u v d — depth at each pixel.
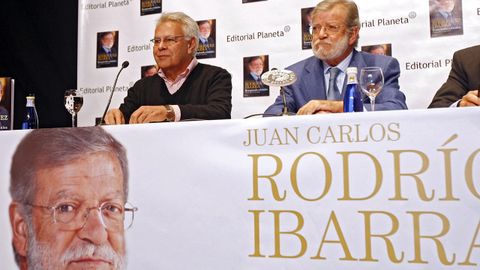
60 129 1.26
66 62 2.79
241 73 2.56
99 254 1.21
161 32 2.70
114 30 2.79
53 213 1.24
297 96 2.47
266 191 1.10
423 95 2.27
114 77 2.77
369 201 1.03
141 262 1.18
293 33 2.49
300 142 1.09
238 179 1.12
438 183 0.99
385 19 2.36
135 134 1.20
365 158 1.04
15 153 1.29
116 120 2.69
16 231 1.27
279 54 2.51
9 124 2.14
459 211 0.98
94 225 1.21
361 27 2.40
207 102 2.60
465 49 2.23
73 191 1.24
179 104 2.65
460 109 0.99
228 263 1.12
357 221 1.04
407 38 2.32
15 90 2.78
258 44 2.54
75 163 1.24
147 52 2.73
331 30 2.43
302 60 2.48
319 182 1.07
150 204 1.18
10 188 1.29
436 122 1.00
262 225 1.10
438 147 1.00
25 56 2.79
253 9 2.56
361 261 1.03
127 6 2.78
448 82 2.24
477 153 0.97
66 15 2.81
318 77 2.45
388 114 1.03
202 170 1.15
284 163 1.09
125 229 1.19
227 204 1.13
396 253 1.01
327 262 1.05
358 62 2.40
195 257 1.14
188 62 2.66
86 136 1.24
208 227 1.14
